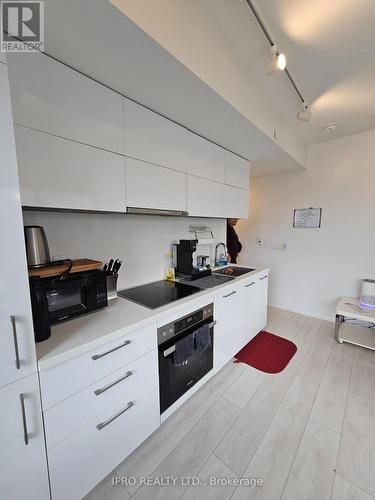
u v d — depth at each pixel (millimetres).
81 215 1476
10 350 748
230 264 2918
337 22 1163
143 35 875
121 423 1137
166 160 1553
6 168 695
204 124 1647
